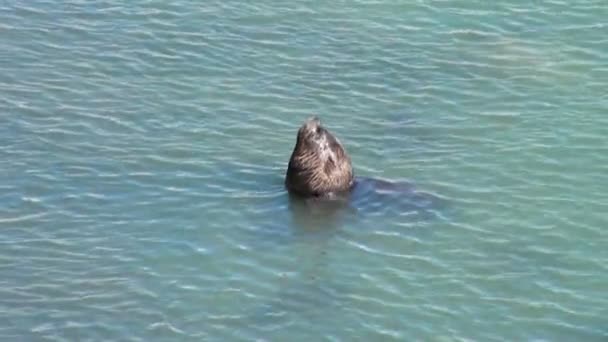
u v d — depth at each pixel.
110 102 83.56
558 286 65.88
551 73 87.88
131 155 77.44
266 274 66.50
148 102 83.69
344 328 62.28
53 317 62.81
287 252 68.38
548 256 68.38
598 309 64.12
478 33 92.69
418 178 75.50
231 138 79.69
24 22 93.38
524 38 92.19
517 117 82.62
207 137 79.75
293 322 62.75
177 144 78.75
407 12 95.38
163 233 69.94
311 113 82.88
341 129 81.00
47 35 91.75
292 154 73.25
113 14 94.56
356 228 70.44
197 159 77.19
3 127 80.06
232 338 61.47
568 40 91.88
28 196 73.06
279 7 95.88
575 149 78.81
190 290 65.06
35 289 65.00
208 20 93.88
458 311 63.81
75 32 92.19
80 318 62.78
